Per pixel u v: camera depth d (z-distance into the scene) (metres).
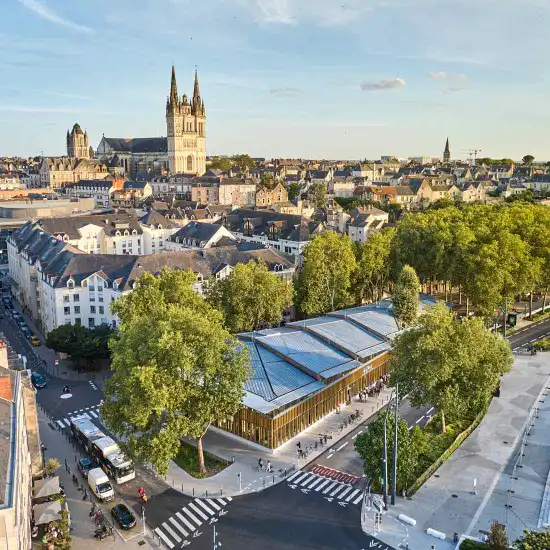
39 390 98.44
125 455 67.06
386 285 153.75
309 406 81.69
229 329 105.19
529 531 53.47
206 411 67.69
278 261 141.75
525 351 113.81
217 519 61.66
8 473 43.47
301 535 58.62
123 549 57.00
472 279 126.56
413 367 73.69
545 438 78.12
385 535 58.16
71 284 119.12
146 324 71.81
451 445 74.69
